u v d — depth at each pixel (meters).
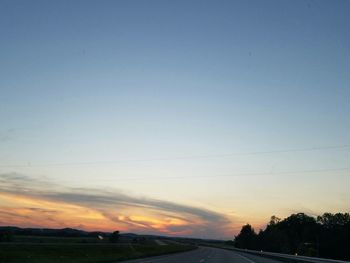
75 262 37.41
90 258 43.16
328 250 112.88
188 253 71.06
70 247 63.31
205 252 80.00
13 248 51.72
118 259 42.62
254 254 82.44
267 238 143.88
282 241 139.88
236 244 185.25
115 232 119.06
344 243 109.94
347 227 114.06
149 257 51.72
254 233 173.62
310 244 124.38
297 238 156.12
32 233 162.75
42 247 58.28
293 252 136.12
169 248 94.00
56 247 59.91
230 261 45.84
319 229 148.88
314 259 41.97
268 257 64.81
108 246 77.31
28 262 36.34
